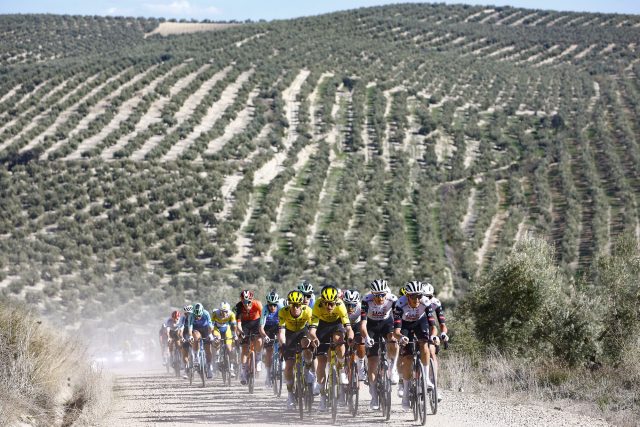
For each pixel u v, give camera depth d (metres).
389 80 141.38
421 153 104.56
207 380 19.11
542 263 21.72
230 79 133.88
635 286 19.42
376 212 78.88
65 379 12.85
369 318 11.09
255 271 66.50
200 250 71.94
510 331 20.94
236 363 18.50
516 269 21.20
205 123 112.25
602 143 101.69
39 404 10.63
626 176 87.62
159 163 91.50
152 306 60.25
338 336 10.79
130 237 72.12
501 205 82.38
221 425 10.23
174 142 101.00
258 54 160.25
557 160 97.12
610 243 66.31
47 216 74.75
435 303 10.55
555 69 163.25
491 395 12.91
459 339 20.42
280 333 11.55
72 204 78.56
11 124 109.31
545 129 111.69
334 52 167.38
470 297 22.53
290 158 98.56
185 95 122.50
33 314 14.70
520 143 108.12
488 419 10.33
